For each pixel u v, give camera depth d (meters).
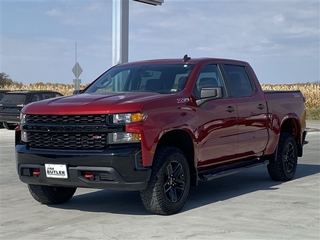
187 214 6.79
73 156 6.31
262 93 8.83
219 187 8.94
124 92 7.35
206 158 7.41
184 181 6.89
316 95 44.47
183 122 6.85
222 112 7.66
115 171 6.16
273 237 5.66
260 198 7.86
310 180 9.57
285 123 9.86
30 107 6.82
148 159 6.31
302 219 6.48
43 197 7.36
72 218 6.72
